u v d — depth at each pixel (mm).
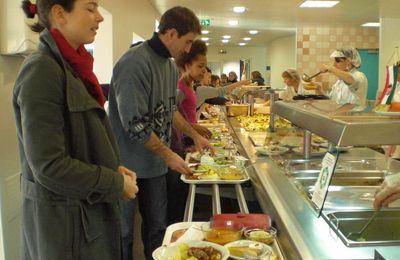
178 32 1945
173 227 1434
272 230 1330
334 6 6383
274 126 2242
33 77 1096
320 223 1238
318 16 7473
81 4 1204
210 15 7578
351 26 8914
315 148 1564
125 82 1837
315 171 1525
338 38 9281
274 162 2045
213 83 7375
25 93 1085
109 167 1268
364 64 9289
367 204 1244
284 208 1376
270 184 1660
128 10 5035
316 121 1214
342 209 1213
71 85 1168
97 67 4168
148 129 1879
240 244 1247
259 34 11320
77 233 1189
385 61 7355
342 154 1587
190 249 1188
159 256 1183
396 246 1061
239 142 2828
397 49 7297
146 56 1910
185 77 2990
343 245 1088
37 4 1246
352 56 4363
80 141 1195
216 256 1168
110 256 1296
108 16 4105
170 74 2139
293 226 1219
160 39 1964
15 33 1931
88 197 1187
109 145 1283
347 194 1326
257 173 1863
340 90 4242
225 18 7973
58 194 1165
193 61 2939
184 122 2533
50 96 1104
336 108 1457
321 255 1034
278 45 13180
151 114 1978
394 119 1063
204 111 4879
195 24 1992
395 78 1199
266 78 15195
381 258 904
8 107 2043
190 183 1950
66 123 1173
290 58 12117
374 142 986
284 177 1758
